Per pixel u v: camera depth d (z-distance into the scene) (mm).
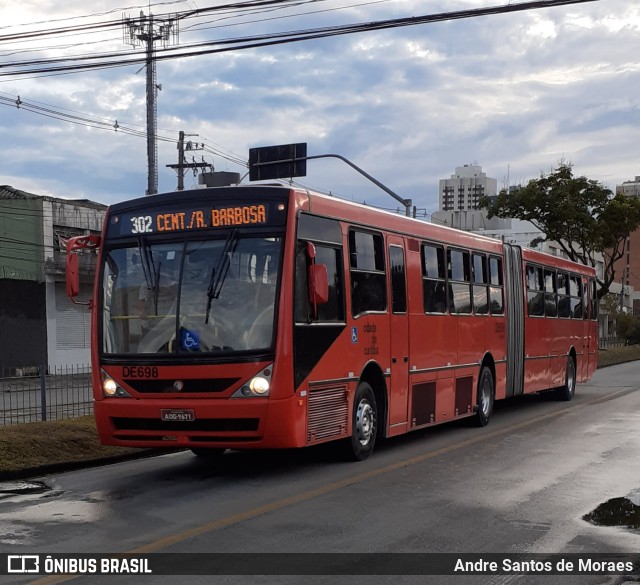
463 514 8164
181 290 10031
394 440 13883
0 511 8461
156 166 34438
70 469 11281
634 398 21531
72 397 15211
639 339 67312
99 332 10391
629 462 11250
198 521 7914
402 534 7383
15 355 36250
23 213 36938
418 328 13242
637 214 41594
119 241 10516
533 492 9242
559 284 21094
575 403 20344
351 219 11414
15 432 11977
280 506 8539
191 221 10211
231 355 9680
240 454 12422
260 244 9914
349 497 8992
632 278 121062
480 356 15836
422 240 13664
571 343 21844
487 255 16516
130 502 8867
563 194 41094
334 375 10680
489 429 15289
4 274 36469
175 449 13055
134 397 10078
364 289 11617
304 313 10055
